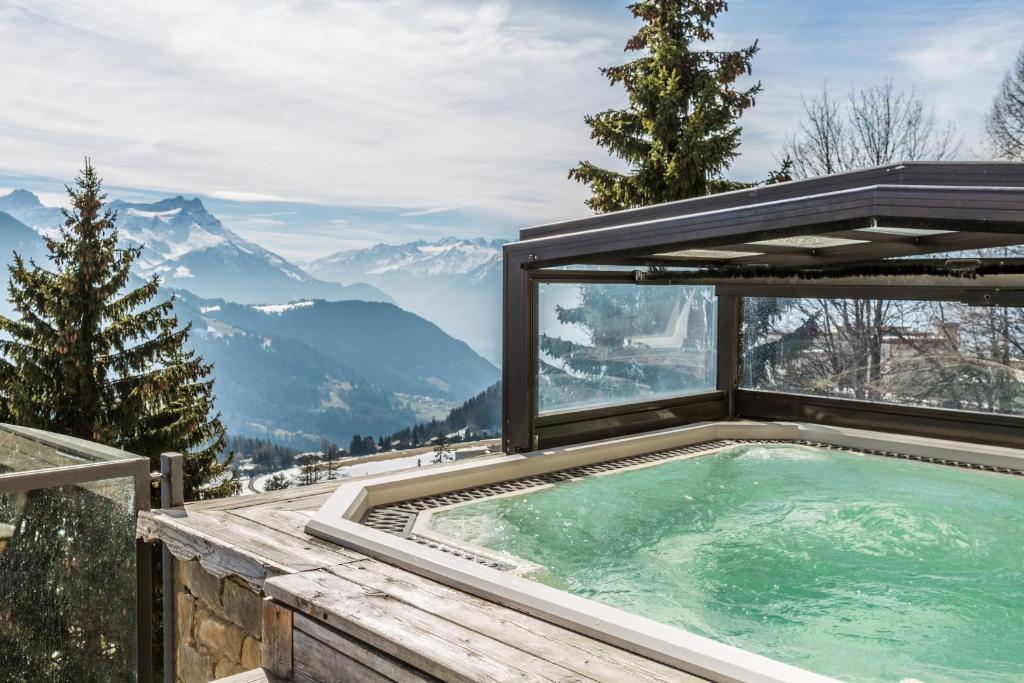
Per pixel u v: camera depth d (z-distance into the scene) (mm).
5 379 13469
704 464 5512
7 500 3480
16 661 3516
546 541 3846
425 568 2973
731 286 6691
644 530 4047
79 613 3744
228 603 3561
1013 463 5230
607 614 2451
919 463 5453
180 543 3656
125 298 14336
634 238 4363
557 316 5547
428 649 2273
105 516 3836
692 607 3074
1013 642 2746
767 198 4055
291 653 2781
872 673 2486
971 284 5246
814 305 6484
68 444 3840
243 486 14273
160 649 10672
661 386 6441
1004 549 3727
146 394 13680
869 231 4180
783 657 2615
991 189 2758
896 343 6066
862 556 3664
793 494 4703
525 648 2299
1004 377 5551
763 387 6875
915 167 3252
